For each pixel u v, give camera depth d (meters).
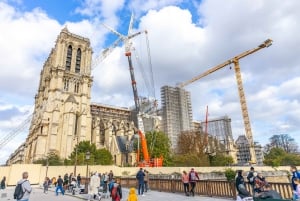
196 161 83.44
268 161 106.88
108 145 122.94
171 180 26.80
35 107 148.62
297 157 114.00
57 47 126.69
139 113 118.06
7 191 37.81
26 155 133.50
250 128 122.62
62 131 109.75
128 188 34.78
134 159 103.12
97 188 22.88
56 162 77.38
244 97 127.06
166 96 188.00
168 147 99.44
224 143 168.00
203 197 21.25
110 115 149.12
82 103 122.12
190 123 192.38
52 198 25.98
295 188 13.11
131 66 120.81
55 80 120.81
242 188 13.60
